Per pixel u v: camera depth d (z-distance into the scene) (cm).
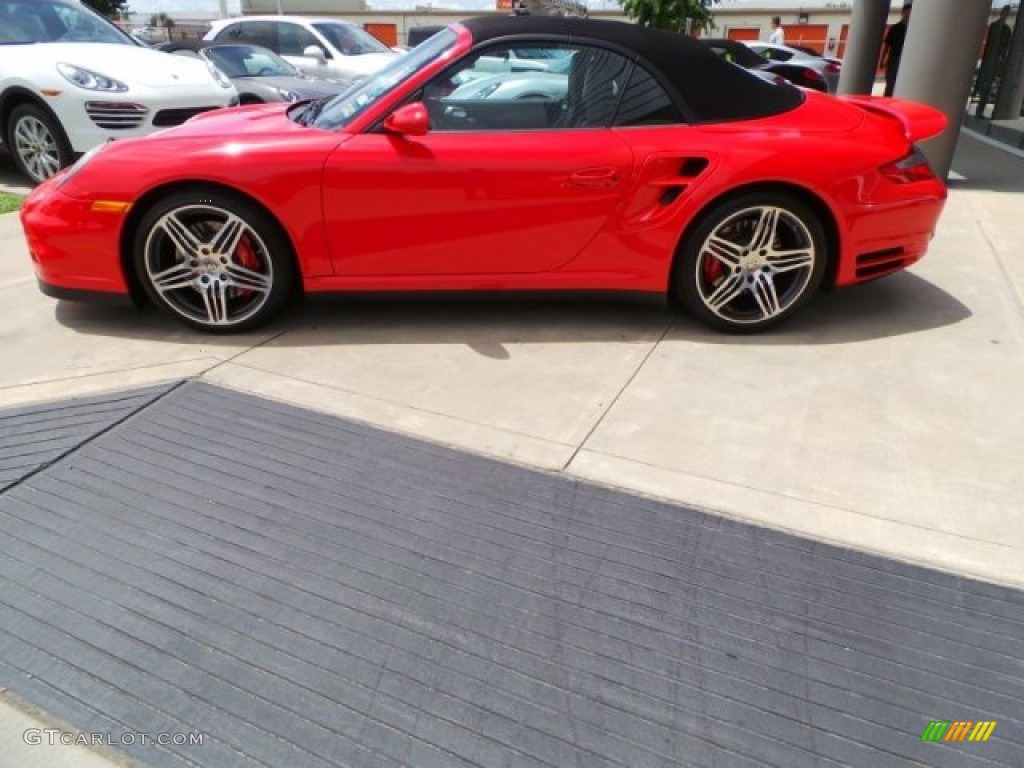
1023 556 195
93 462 239
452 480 229
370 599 184
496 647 170
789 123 316
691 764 144
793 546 200
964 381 284
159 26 2916
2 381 293
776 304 322
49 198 318
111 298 330
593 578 189
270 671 165
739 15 3475
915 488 222
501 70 307
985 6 528
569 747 147
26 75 564
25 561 197
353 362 307
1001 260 420
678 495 221
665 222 307
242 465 237
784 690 158
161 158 304
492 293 323
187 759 147
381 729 152
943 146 571
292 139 306
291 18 1010
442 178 299
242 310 329
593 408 269
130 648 171
